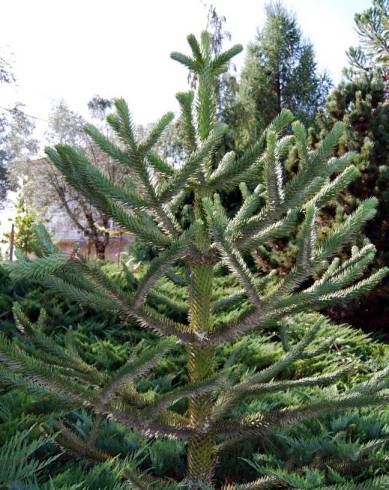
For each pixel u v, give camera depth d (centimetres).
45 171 2511
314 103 2391
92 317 540
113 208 179
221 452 259
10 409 274
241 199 962
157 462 246
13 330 464
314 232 170
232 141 979
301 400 345
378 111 770
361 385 194
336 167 186
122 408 175
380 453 235
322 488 177
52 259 142
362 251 196
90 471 198
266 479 205
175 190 178
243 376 384
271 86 2383
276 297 176
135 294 175
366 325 741
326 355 486
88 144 2428
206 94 206
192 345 202
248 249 194
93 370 187
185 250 165
